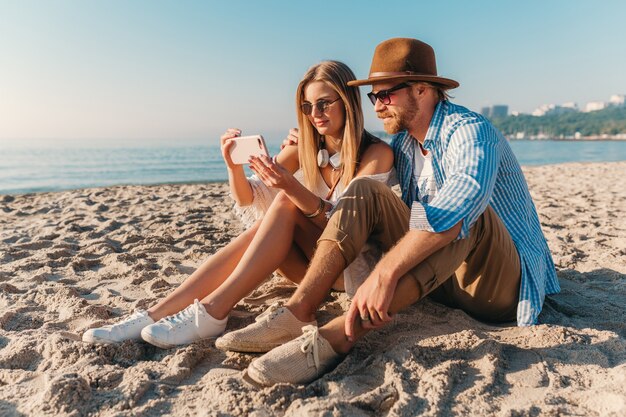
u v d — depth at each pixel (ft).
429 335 6.41
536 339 6.23
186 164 87.92
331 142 7.71
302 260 7.30
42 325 7.57
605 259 11.03
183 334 6.24
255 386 5.25
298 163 8.30
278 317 5.84
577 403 4.81
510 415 4.56
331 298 8.23
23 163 90.84
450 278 6.97
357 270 6.53
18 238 14.92
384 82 6.47
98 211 21.29
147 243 13.80
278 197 6.75
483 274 6.28
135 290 9.52
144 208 21.84
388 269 5.24
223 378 5.43
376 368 5.59
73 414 4.78
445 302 7.48
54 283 9.88
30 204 24.29
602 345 6.05
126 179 56.85
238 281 6.50
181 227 16.03
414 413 4.70
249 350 5.82
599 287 9.09
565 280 9.66
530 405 4.75
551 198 23.95
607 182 33.99
